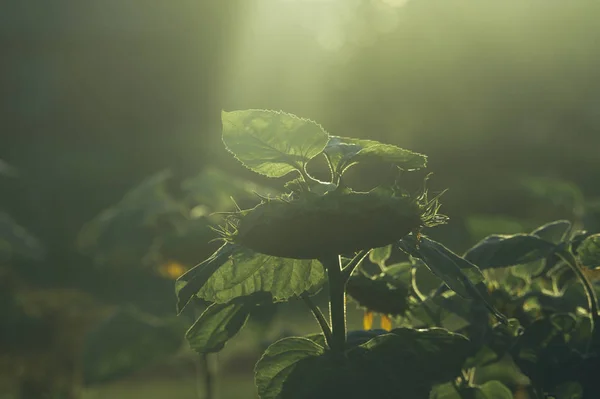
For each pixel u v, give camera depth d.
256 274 1.91
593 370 2.27
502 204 14.75
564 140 20.38
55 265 14.48
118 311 4.14
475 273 1.90
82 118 29.11
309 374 1.88
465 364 2.40
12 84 28.84
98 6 29.72
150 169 22.59
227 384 6.70
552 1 21.75
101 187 21.08
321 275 1.95
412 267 2.50
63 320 7.92
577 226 4.23
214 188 4.61
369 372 1.87
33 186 20.22
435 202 1.72
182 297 1.82
